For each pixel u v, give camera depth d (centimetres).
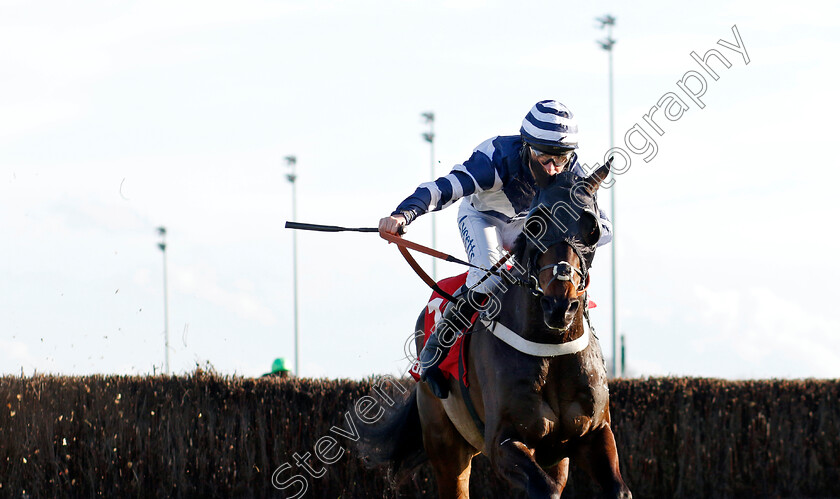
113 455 1012
